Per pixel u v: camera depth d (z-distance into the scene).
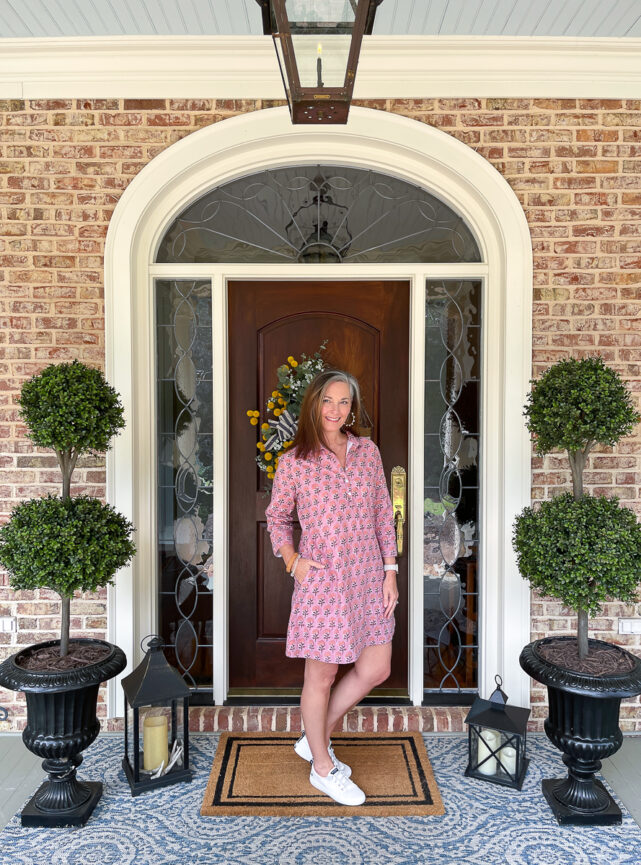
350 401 2.32
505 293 2.88
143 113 2.86
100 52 2.79
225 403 3.02
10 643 2.90
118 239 2.85
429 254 3.05
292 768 2.55
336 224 3.04
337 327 3.13
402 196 3.05
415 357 3.01
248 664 3.17
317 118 1.42
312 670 2.32
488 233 2.97
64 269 2.88
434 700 3.04
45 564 2.14
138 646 2.95
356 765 2.58
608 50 2.79
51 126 2.86
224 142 2.85
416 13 2.58
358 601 2.30
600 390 2.19
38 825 2.22
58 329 2.89
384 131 2.85
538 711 2.91
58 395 2.19
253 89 2.85
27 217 2.87
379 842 2.13
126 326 2.86
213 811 2.28
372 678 2.41
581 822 2.24
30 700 2.21
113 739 2.81
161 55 2.80
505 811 2.31
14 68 2.82
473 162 2.86
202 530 3.09
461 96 2.87
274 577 3.17
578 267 2.89
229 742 2.75
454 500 3.07
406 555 3.16
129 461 2.86
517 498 2.88
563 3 2.52
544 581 2.26
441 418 3.07
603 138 2.88
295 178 3.04
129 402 2.86
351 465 2.35
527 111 2.87
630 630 2.90
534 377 2.90
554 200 2.88
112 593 2.87
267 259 3.04
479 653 3.04
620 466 2.90
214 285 3.00
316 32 1.30
